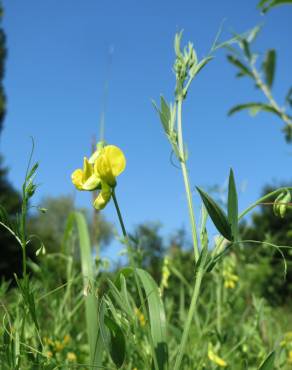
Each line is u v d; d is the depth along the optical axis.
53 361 0.14
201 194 0.13
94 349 0.15
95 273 0.25
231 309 0.27
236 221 0.13
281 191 0.14
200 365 0.20
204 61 0.14
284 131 0.32
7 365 0.14
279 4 0.29
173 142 0.14
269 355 0.13
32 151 0.13
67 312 0.24
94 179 0.13
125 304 0.14
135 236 0.25
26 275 0.13
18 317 0.16
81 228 0.26
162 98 0.14
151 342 0.13
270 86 0.33
